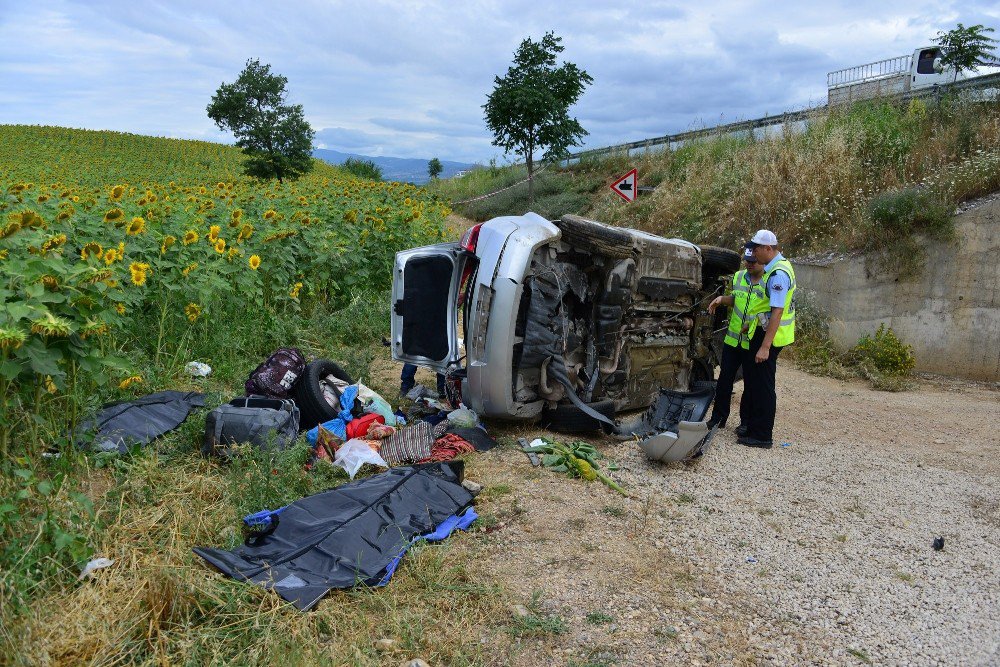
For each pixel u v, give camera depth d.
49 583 3.06
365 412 5.56
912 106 13.65
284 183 13.71
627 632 3.18
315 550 3.54
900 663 3.06
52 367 3.69
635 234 6.10
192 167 38.91
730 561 3.92
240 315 7.71
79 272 4.07
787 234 12.29
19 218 3.97
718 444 6.07
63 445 4.09
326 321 8.80
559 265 5.78
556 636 3.13
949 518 4.63
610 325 5.98
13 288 3.85
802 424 6.95
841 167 12.70
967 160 10.65
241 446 4.54
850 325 10.37
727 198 14.54
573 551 3.94
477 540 4.02
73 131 50.41
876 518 4.59
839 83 20.50
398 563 3.62
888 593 3.64
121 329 6.01
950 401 8.26
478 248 5.62
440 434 5.49
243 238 7.82
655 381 6.88
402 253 6.20
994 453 6.14
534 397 5.84
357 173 47.28
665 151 21.30
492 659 2.96
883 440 6.46
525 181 24.78
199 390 6.08
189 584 3.05
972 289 9.51
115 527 3.54
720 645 3.13
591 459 5.24
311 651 2.83
